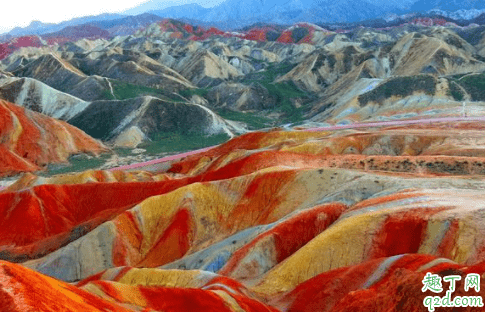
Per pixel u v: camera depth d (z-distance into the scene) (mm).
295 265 49312
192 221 72250
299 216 59312
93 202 91688
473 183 59812
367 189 63406
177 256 68875
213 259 60156
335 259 48250
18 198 90312
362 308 35781
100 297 34281
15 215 87188
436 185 59969
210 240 69812
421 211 49000
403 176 67562
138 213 75125
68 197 92375
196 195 75188
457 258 42156
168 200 76125
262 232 60375
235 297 40438
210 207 74250
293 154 91312
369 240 48469
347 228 50281
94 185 93688
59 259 69438
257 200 72688
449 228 45000
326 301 42031
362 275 42688
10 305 23844
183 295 38656
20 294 24734
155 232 73812
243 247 57969
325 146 102312
